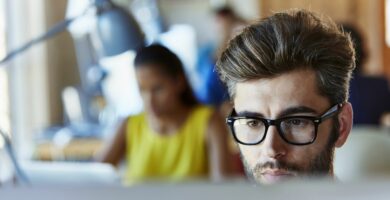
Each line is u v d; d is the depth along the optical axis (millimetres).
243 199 411
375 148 1724
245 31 892
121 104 3367
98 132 3240
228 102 962
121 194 416
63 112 3811
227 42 950
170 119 2031
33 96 3457
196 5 5324
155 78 1989
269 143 860
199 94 3205
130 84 3361
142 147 2084
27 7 3309
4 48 3086
